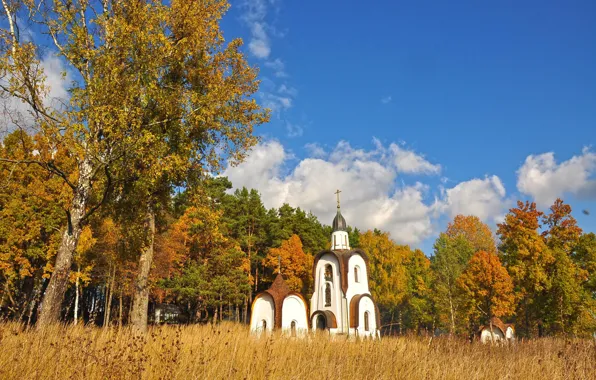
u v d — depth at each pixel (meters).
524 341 16.86
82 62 14.68
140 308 18.20
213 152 19.67
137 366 7.01
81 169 14.71
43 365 6.79
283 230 54.81
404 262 57.66
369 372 9.21
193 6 17.56
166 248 38.69
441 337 15.00
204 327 13.23
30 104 13.22
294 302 34.22
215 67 19.89
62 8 14.09
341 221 42.91
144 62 14.73
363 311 37.22
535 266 39.47
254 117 21.03
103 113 13.26
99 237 31.55
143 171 15.18
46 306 13.27
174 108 15.96
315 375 8.47
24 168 29.36
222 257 41.00
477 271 41.25
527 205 43.16
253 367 8.32
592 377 9.91
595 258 41.22
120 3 15.22
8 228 28.48
